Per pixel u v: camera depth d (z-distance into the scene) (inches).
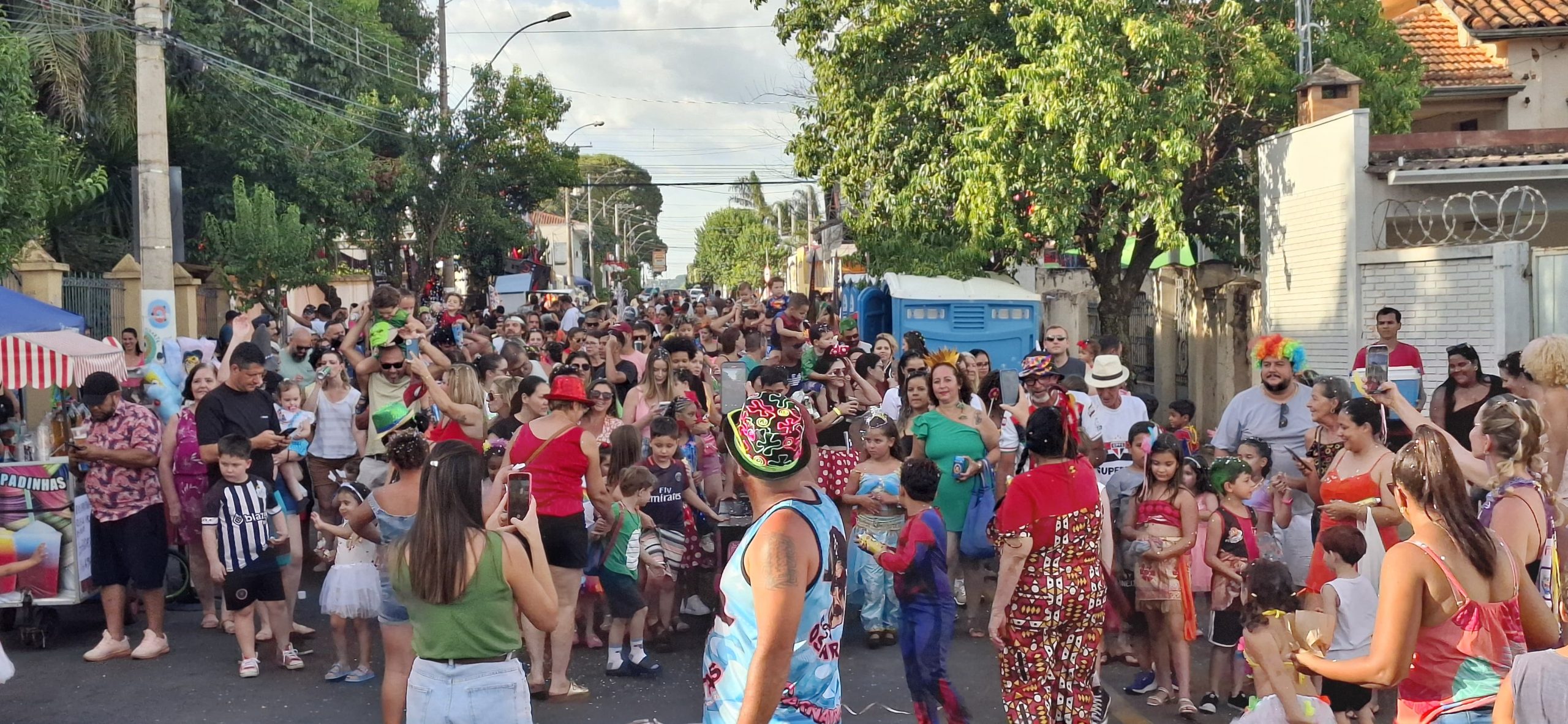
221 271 889.5
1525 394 299.1
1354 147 534.9
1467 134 567.2
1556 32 783.1
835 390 451.5
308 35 1130.7
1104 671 314.2
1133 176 611.5
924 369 370.3
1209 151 688.4
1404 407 255.9
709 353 558.3
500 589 177.9
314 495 401.1
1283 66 639.8
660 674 307.7
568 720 272.1
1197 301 726.5
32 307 419.2
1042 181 634.8
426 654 177.0
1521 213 549.3
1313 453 298.4
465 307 1072.2
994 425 339.0
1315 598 231.5
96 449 313.6
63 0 755.4
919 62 728.3
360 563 297.9
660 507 331.3
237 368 326.3
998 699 284.8
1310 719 203.5
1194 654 325.1
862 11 739.4
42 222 563.5
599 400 343.9
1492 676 160.2
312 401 401.1
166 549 326.3
